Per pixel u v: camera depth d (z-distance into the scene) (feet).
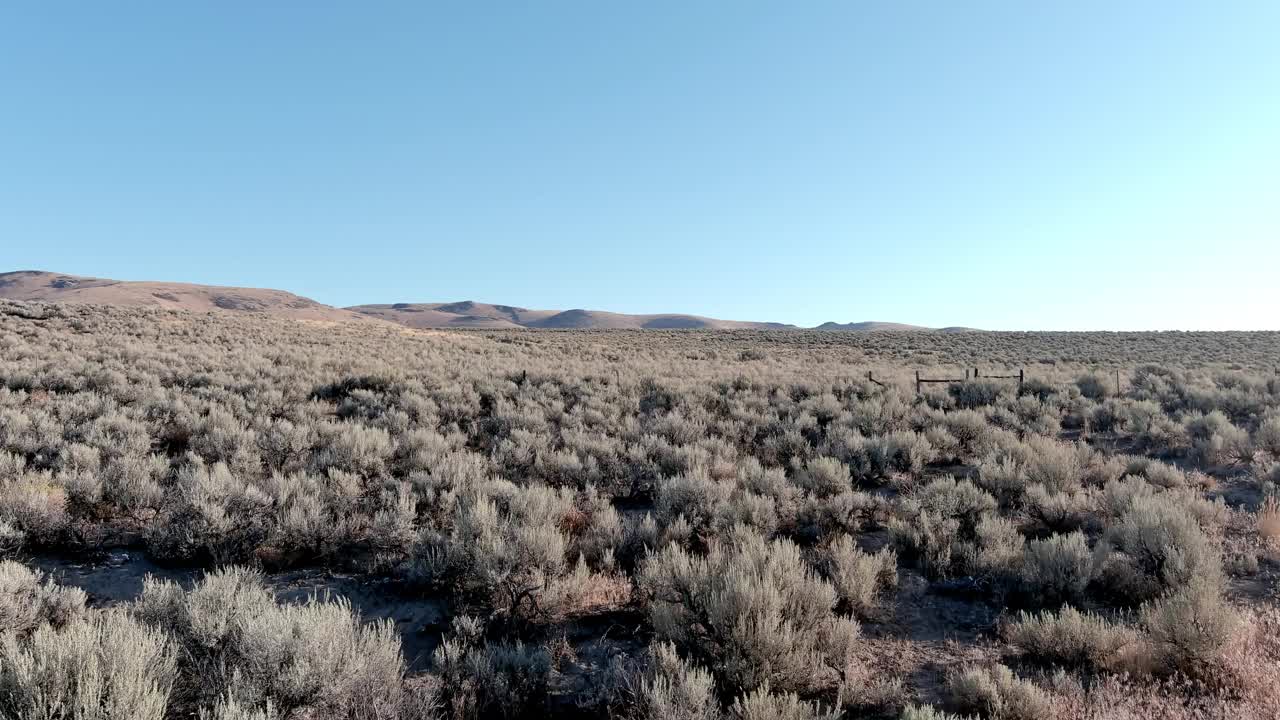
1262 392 67.82
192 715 13.61
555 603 19.94
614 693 15.53
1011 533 25.68
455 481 31.48
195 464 34.71
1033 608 20.94
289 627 13.93
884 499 33.37
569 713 15.40
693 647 17.01
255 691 13.01
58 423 44.21
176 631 15.94
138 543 25.39
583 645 18.70
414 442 41.11
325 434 44.37
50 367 70.38
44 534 24.48
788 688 15.67
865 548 27.09
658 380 80.84
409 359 109.09
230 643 14.79
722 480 34.94
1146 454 44.39
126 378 67.41
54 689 11.96
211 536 23.58
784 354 168.96
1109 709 14.39
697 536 27.68
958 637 19.43
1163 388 69.92
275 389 65.62
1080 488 34.14
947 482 31.22
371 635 15.44
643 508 33.63
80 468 33.58
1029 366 120.57
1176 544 21.88
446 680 15.66
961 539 26.32
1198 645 15.90
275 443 39.91
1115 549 25.12
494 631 18.98
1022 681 15.26
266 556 24.09
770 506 28.50
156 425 45.70
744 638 15.74
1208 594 17.15
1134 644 17.12
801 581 18.83
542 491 28.63
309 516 25.08
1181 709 14.44
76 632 13.06
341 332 175.22
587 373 90.27
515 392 70.95
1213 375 89.71
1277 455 41.01
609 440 45.75
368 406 58.18
